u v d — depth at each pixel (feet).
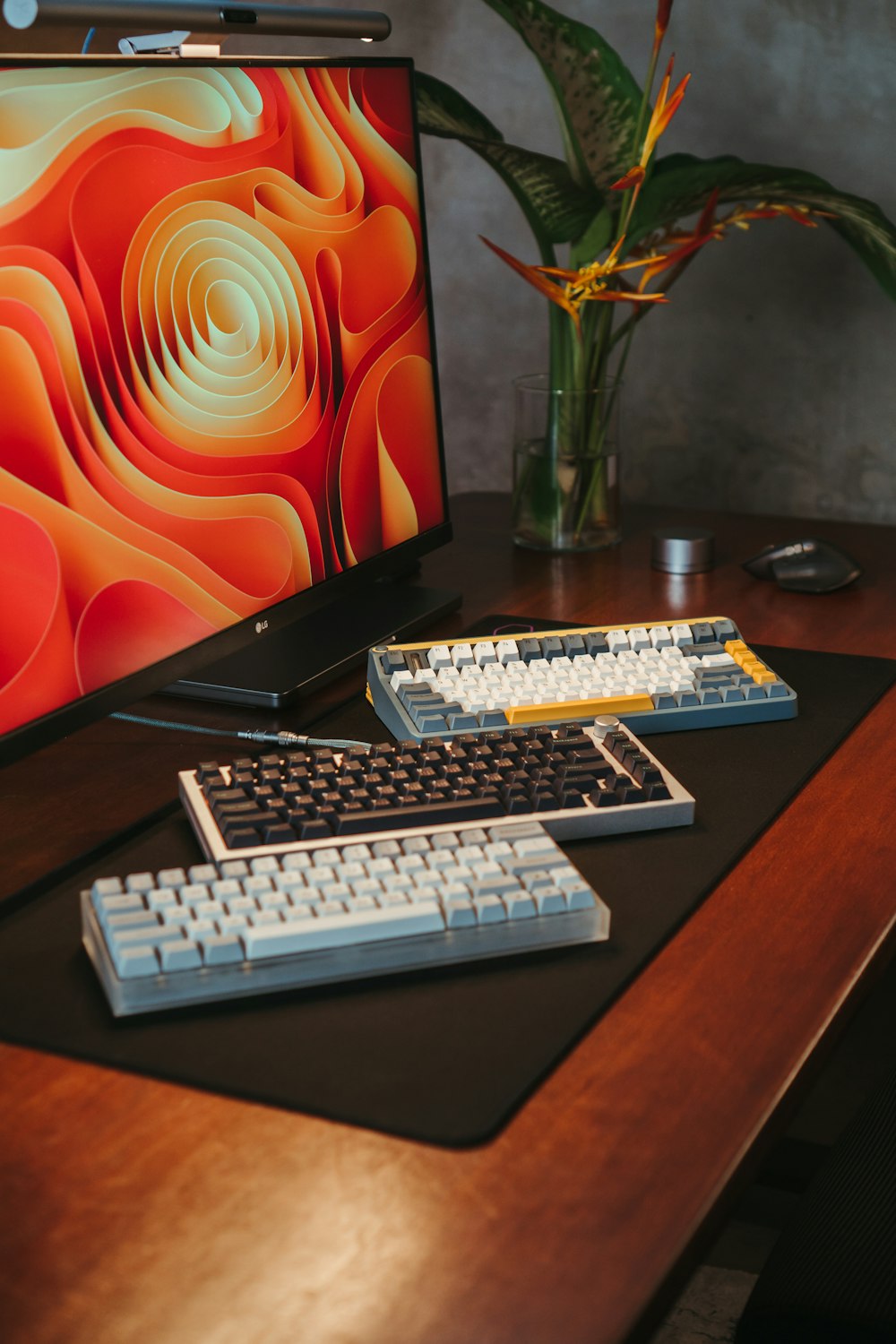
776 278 5.93
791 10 5.60
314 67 3.92
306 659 4.00
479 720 3.38
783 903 2.78
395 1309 1.75
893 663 4.13
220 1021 2.34
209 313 3.53
